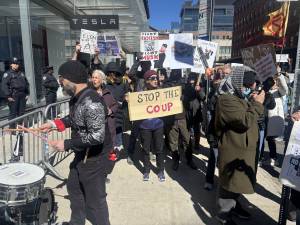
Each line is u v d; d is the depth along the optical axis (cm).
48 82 1070
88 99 282
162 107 518
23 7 1026
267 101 566
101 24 1238
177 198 469
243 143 345
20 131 357
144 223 398
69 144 283
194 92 656
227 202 367
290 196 366
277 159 673
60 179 525
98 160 302
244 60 477
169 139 584
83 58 716
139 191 491
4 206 269
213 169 493
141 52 715
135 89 648
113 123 462
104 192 314
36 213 289
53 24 1434
